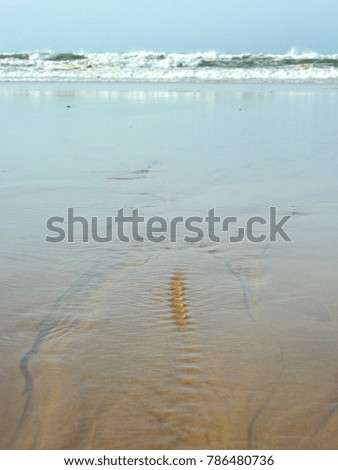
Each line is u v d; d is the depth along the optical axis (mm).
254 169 7242
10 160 7699
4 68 31719
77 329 3146
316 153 8320
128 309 3383
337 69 31000
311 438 2350
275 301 3518
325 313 3367
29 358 2855
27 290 3650
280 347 2986
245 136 9906
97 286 3711
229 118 12430
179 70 30953
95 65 32875
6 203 5652
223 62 33719
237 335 3096
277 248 4461
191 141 9359
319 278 3873
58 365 2797
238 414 2467
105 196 5938
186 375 2723
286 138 9688
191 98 17344
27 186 6316
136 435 2354
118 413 2465
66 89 20953
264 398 2568
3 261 4145
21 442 2316
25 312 3344
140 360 2846
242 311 3377
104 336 3066
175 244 4543
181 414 2463
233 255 4301
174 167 7352
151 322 3227
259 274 3943
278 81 26656
